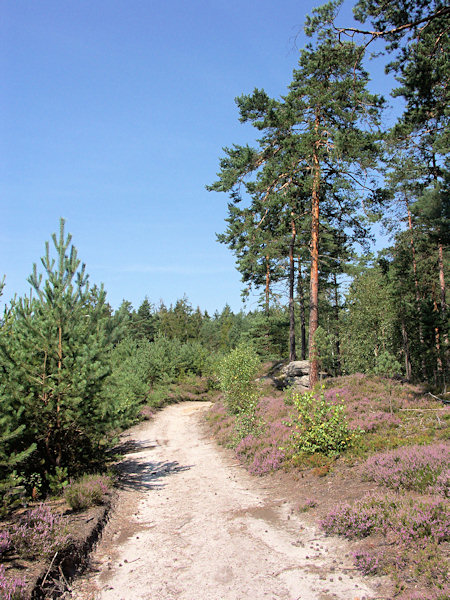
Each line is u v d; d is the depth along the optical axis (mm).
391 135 16578
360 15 11594
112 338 11297
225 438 16875
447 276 32938
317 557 5953
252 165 19266
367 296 27906
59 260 9953
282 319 35281
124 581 5715
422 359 30656
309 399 11469
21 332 9406
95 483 9391
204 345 79312
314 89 17250
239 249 21781
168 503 9539
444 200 22516
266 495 9531
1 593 4523
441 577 4594
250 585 5320
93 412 9977
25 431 8742
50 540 5996
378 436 10961
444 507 5891
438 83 13148
